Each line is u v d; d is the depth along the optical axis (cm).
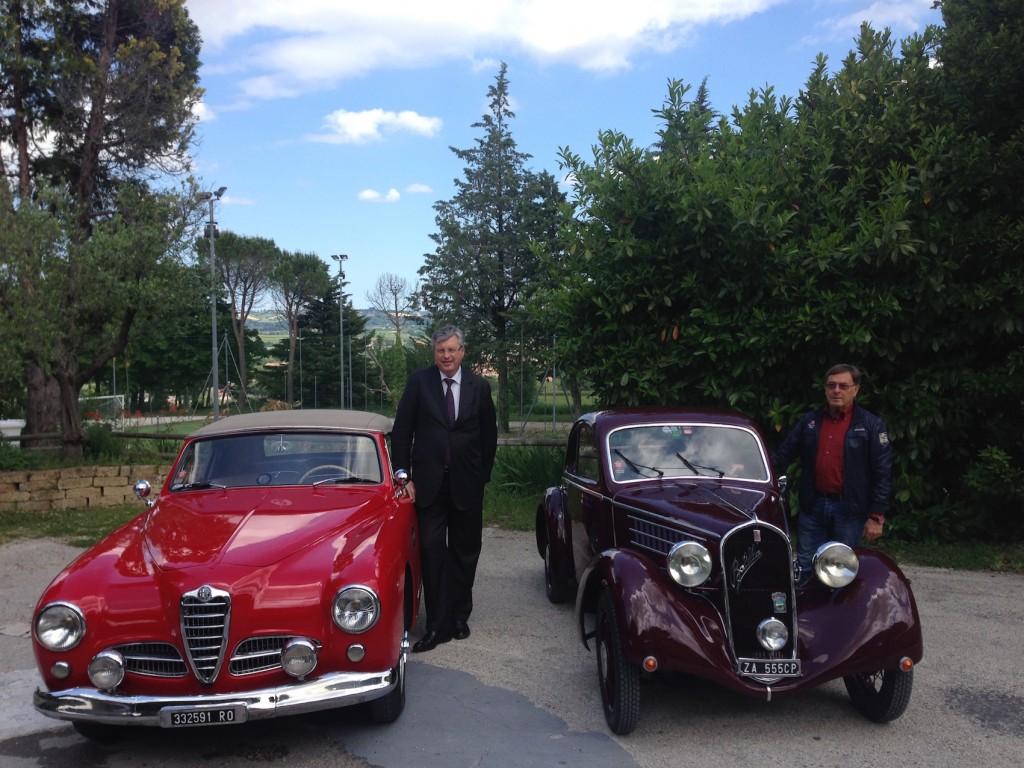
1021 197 810
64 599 407
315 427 592
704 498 507
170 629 402
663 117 980
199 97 2025
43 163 1842
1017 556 824
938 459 905
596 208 909
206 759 423
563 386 1084
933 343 842
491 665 557
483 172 3897
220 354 6384
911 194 837
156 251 1316
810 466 571
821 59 978
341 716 473
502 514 1115
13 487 1162
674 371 917
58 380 1319
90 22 1875
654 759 414
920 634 429
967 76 830
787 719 463
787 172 879
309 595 411
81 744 444
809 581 468
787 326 842
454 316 3947
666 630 419
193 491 557
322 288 6381
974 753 417
